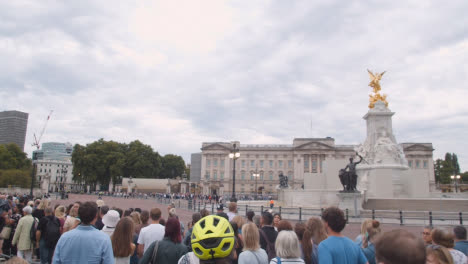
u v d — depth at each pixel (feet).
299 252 19.44
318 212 103.40
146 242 26.40
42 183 309.83
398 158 167.43
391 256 9.12
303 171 451.12
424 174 160.15
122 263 22.61
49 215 35.63
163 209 140.26
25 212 36.47
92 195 324.80
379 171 156.87
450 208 122.83
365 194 134.51
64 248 18.25
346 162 190.70
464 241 24.40
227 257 15.30
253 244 20.40
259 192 461.37
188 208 137.59
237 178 467.52
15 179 300.20
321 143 447.83
